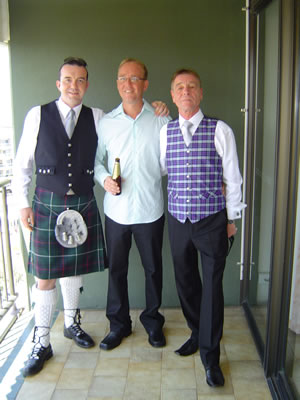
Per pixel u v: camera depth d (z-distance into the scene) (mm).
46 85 2545
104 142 2193
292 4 1647
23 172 2137
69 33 2488
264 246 2314
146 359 2242
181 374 2115
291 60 1682
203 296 2059
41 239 2141
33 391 2018
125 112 2158
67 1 2455
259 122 2393
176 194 2023
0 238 2533
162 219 2283
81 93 2078
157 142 2152
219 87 2527
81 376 2117
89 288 2783
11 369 2193
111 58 2510
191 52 2494
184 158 1969
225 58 2496
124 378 2096
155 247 2289
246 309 2670
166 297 2807
